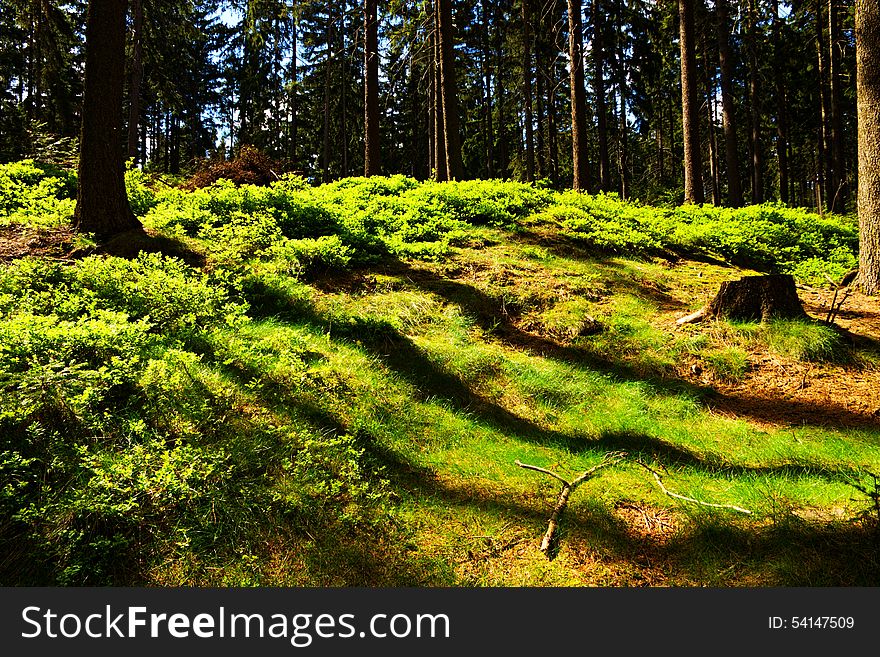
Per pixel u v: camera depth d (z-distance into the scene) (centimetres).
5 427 402
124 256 774
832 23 2116
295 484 421
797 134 3209
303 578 354
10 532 348
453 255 952
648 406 608
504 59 2959
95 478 372
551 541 392
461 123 3391
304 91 3756
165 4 2341
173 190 1116
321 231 964
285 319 700
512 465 490
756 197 2481
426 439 523
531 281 874
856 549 340
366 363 622
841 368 643
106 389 451
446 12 1567
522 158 3084
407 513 418
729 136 1828
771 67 2672
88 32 809
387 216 1067
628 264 982
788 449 506
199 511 380
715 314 752
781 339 683
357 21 2869
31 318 494
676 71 3000
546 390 627
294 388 541
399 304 773
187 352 548
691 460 503
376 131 1584
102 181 812
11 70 2333
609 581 356
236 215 930
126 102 3173
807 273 1014
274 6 2583
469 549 387
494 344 737
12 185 959
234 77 4238
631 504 433
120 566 346
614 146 3531
